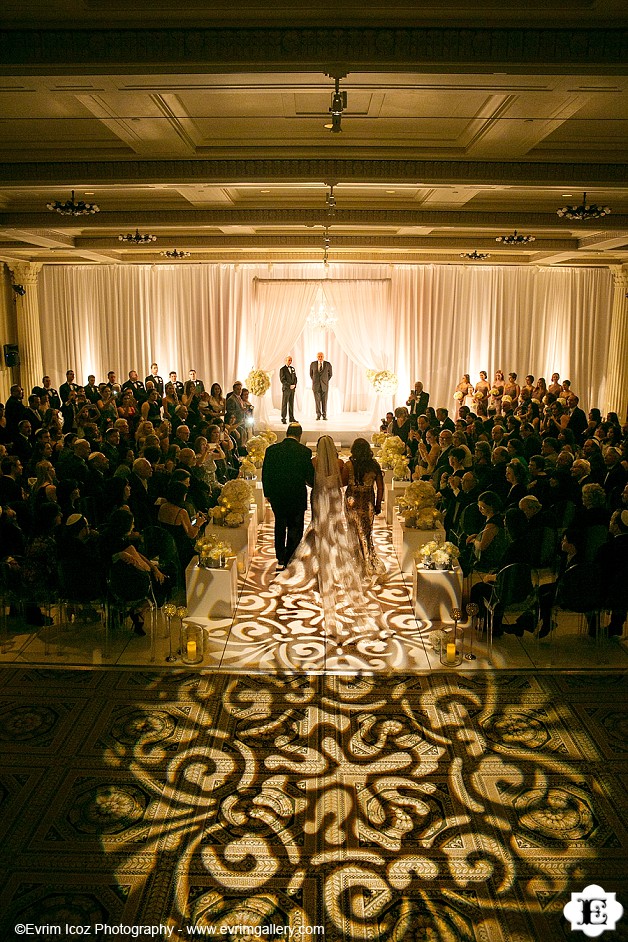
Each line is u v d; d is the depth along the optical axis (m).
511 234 15.37
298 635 7.30
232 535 8.73
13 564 7.00
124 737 5.61
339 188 10.95
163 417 14.78
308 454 8.53
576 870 4.41
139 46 5.58
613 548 6.53
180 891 4.22
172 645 7.05
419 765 5.32
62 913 4.06
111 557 6.76
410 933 3.97
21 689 6.25
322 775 5.20
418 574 7.61
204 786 5.08
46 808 4.85
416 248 15.76
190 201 11.80
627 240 14.20
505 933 3.97
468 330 19.77
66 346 20.22
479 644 7.11
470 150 8.48
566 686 6.38
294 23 5.41
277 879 4.31
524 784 5.14
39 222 12.85
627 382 19.75
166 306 19.80
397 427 14.11
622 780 5.20
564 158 8.94
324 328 18.05
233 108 7.16
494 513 7.43
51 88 6.11
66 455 9.62
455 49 5.54
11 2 5.04
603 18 5.31
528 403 15.80
